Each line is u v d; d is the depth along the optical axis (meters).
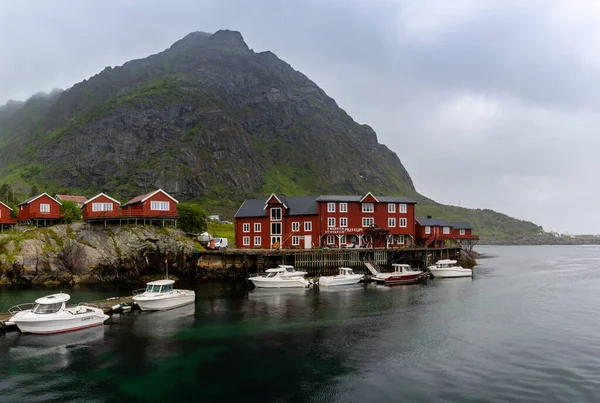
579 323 38.97
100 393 24.62
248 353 31.09
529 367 27.64
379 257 75.12
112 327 38.25
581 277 75.31
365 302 49.31
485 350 31.17
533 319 40.56
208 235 80.44
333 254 71.62
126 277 65.69
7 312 42.09
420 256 81.69
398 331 36.47
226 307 46.81
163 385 25.66
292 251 69.38
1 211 83.69
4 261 62.47
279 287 60.09
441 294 54.97
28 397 24.06
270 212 81.62
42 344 33.19
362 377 26.42
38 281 63.03
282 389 24.92
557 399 22.97
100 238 67.12
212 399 23.77
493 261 121.00
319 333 36.03
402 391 24.27
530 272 85.19
